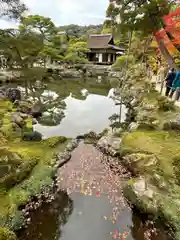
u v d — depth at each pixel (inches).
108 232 117.1
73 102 456.8
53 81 786.2
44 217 125.6
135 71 654.5
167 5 247.4
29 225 119.2
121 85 621.3
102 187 155.9
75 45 1136.8
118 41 1416.1
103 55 1311.5
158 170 153.7
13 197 132.6
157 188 135.8
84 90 622.2
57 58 995.3
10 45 598.9
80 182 161.5
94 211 132.0
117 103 442.3
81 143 233.3
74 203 138.7
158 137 213.5
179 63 324.5
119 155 200.1
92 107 413.7
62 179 164.6
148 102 315.0
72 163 189.2
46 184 149.8
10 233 100.8
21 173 152.3
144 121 254.7
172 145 193.6
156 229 115.7
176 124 229.5
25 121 279.3
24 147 206.7
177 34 264.8
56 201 139.3
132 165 175.8
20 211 123.0
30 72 778.8
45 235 114.2
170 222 112.7
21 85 633.6
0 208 122.0
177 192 129.3
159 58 478.9
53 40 956.6
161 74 422.0
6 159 160.9
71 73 943.7
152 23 260.2
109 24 304.5
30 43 628.1
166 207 120.1
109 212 131.3
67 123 308.2
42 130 273.9
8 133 231.1
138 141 207.3
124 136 226.7
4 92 406.3
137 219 124.9
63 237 113.5
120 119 325.1
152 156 173.0
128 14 264.2
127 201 138.7
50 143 217.5
